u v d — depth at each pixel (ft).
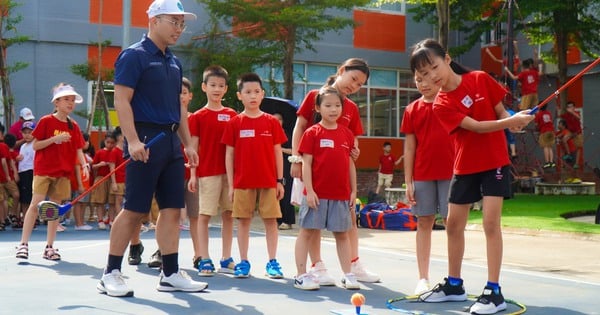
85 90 49.24
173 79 14.70
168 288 14.84
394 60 62.69
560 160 52.24
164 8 14.33
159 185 14.71
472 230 30.42
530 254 22.48
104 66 47.75
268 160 17.08
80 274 17.20
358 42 61.00
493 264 12.82
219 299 13.97
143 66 14.17
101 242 25.05
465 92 12.90
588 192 50.90
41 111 48.08
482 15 58.90
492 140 12.85
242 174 16.89
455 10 57.98
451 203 13.55
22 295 14.26
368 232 30.37
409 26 63.46
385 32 62.28
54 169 20.24
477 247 24.14
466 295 14.11
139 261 19.11
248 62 47.29
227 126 17.20
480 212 36.29
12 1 46.85
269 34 46.32
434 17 58.70
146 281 16.21
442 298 13.82
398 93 63.52
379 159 58.39
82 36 49.24
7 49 47.11
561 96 57.47
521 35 64.69
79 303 13.42
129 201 14.26
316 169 15.37
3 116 45.93
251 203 17.06
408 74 64.03
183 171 14.87
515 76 45.19
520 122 12.25
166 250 14.87
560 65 57.41
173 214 14.83
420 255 15.24
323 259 20.48
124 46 38.32
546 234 28.09
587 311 12.98
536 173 52.85
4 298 13.91
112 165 31.94
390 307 13.23
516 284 16.20
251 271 17.99
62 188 20.70
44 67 48.21
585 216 37.78
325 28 47.06
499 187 12.75
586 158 59.77
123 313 12.51
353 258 16.53
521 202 42.63
